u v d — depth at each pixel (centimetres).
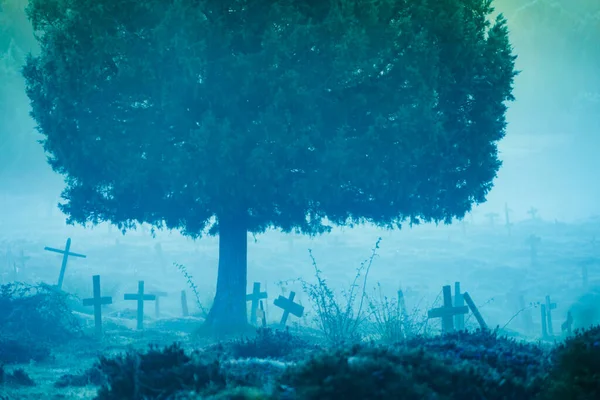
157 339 3312
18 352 2616
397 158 3262
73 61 3253
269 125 3130
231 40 3241
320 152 3225
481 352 1738
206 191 3244
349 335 2680
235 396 1466
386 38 3300
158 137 3262
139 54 3228
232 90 3183
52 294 3225
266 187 3238
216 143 3139
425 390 1411
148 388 1631
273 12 3198
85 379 2086
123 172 3288
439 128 3306
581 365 1384
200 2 3195
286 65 3191
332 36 3197
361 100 3234
